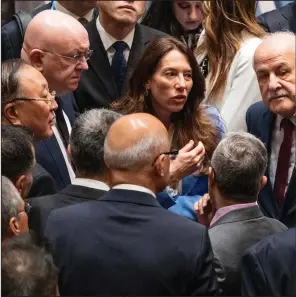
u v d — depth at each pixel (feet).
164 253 23.35
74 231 23.80
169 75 32.09
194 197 31.65
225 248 25.64
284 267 23.73
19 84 29.30
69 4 39.50
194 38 41.32
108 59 37.42
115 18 36.91
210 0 36.65
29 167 26.32
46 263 20.66
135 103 32.68
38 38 32.53
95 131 26.40
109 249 23.50
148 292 23.24
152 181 24.31
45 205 26.25
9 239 21.72
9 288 20.22
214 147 32.65
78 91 36.88
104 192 26.30
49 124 29.78
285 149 32.30
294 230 24.20
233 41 36.37
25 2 43.27
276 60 31.73
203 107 33.63
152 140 24.11
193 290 23.41
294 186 30.50
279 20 40.01
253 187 26.25
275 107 31.86
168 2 41.45
